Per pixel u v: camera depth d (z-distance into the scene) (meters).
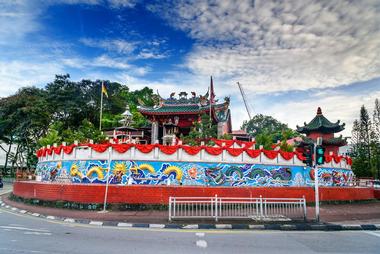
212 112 38.53
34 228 12.04
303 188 21.39
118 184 19.34
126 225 13.29
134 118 61.84
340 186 24.72
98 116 58.03
